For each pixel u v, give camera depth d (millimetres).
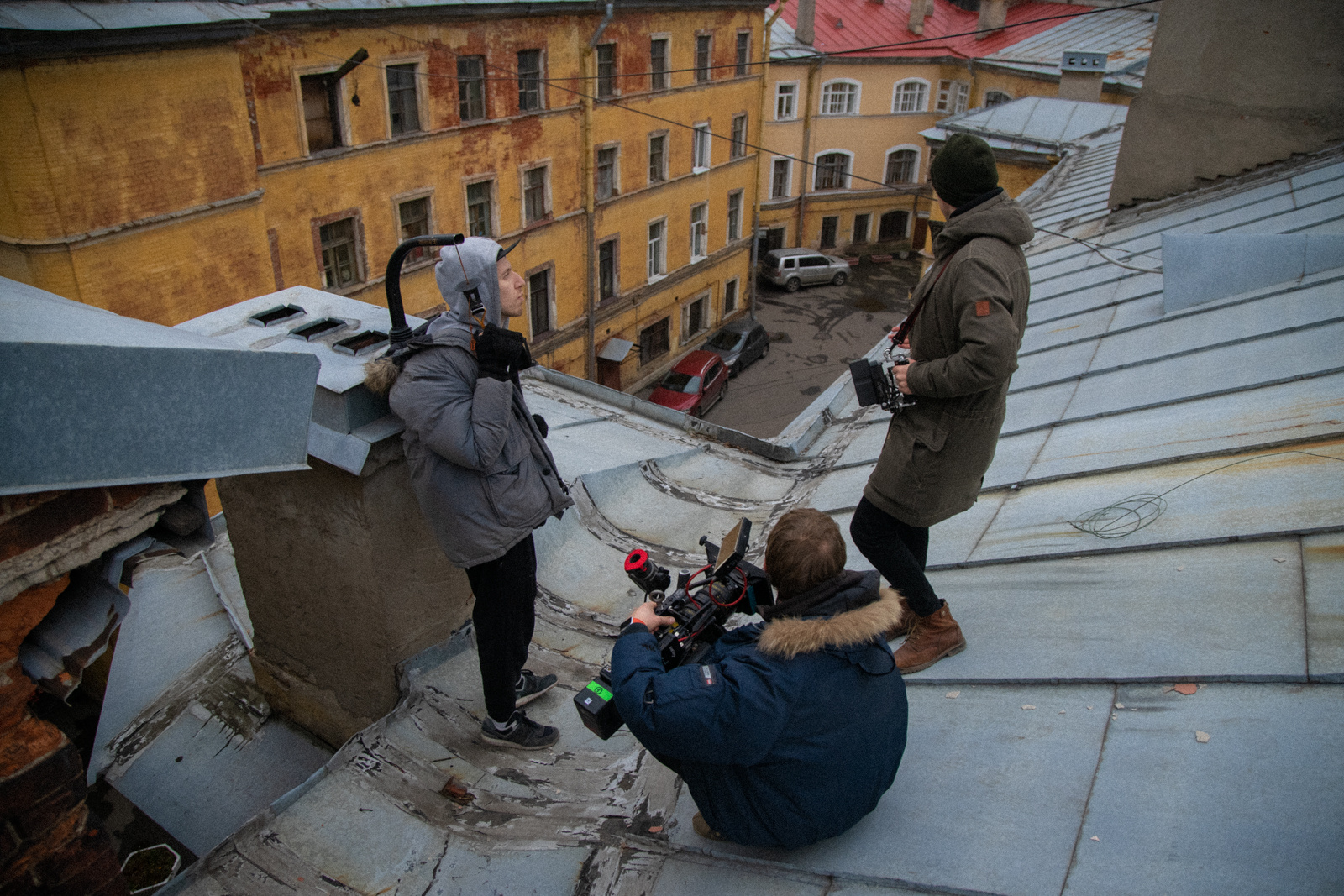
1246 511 3338
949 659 3127
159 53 10945
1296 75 8555
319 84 14055
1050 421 5297
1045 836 2188
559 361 21422
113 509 1770
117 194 11031
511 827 2797
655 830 2674
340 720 3639
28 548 1642
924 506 2766
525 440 2854
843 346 27422
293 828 2775
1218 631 2725
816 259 32219
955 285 2455
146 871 3354
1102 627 3002
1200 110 9211
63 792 1911
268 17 12164
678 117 23000
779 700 1997
